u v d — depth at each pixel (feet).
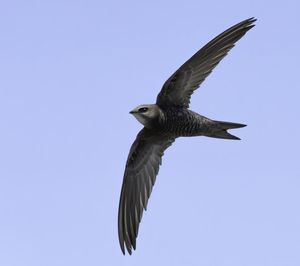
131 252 63.10
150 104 59.36
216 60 58.44
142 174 63.16
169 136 61.00
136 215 63.31
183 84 58.65
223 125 58.95
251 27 58.08
